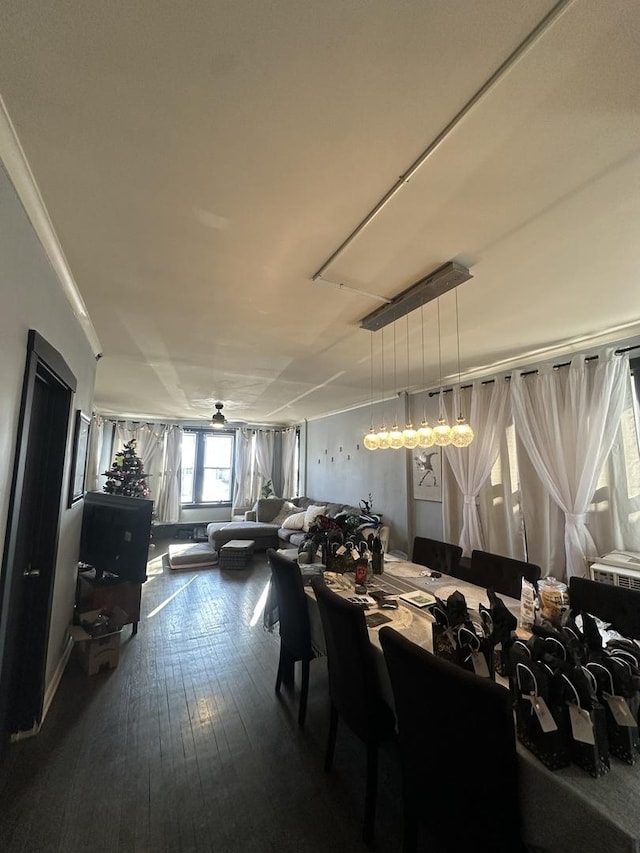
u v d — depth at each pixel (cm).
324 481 697
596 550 280
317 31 86
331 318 261
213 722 208
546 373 320
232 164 126
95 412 708
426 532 455
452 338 301
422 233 164
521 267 192
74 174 130
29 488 195
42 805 153
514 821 96
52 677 231
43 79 97
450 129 111
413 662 115
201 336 299
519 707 106
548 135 114
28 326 149
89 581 307
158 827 145
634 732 99
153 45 89
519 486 341
